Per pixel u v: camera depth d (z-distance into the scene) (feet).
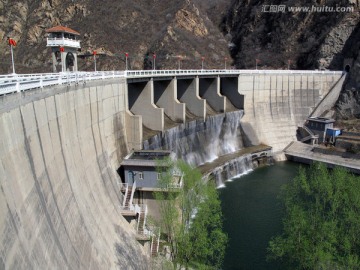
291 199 119.14
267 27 429.38
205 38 429.38
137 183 142.20
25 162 75.56
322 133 275.18
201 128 234.79
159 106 224.94
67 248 82.99
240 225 158.51
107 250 103.60
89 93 129.49
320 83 312.09
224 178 221.25
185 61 368.68
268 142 279.08
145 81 191.83
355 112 292.20
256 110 286.66
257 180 220.84
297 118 299.58
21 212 68.69
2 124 67.72
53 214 82.74
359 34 327.67
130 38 390.01
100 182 123.75
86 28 388.37
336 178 113.19
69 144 107.34
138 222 131.34
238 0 479.00
